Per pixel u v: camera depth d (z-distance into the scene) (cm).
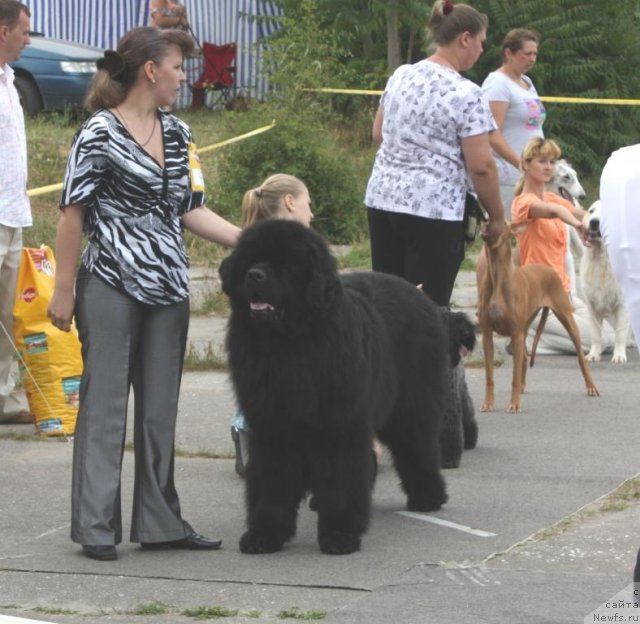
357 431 928
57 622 808
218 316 2036
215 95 3809
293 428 916
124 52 921
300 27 3250
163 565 920
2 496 1109
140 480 955
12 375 1428
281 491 951
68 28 3869
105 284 925
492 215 1203
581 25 3597
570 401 1502
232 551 954
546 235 1653
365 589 861
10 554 950
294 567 910
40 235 2359
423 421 1041
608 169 646
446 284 1205
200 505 1082
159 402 948
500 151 1638
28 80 3212
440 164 1180
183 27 2731
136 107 928
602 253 1742
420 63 1205
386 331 994
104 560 930
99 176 918
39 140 2902
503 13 3619
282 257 882
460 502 1084
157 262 930
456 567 899
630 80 3731
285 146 2725
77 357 1341
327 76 3045
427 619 796
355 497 941
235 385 923
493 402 1452
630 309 636
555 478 1157
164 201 931
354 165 3023
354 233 2755
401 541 974
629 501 1073
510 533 992
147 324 947
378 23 3750
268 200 1097
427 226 1183
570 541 962
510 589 851
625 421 1393
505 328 1430
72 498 945
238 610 823
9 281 1322
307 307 884
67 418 1333
